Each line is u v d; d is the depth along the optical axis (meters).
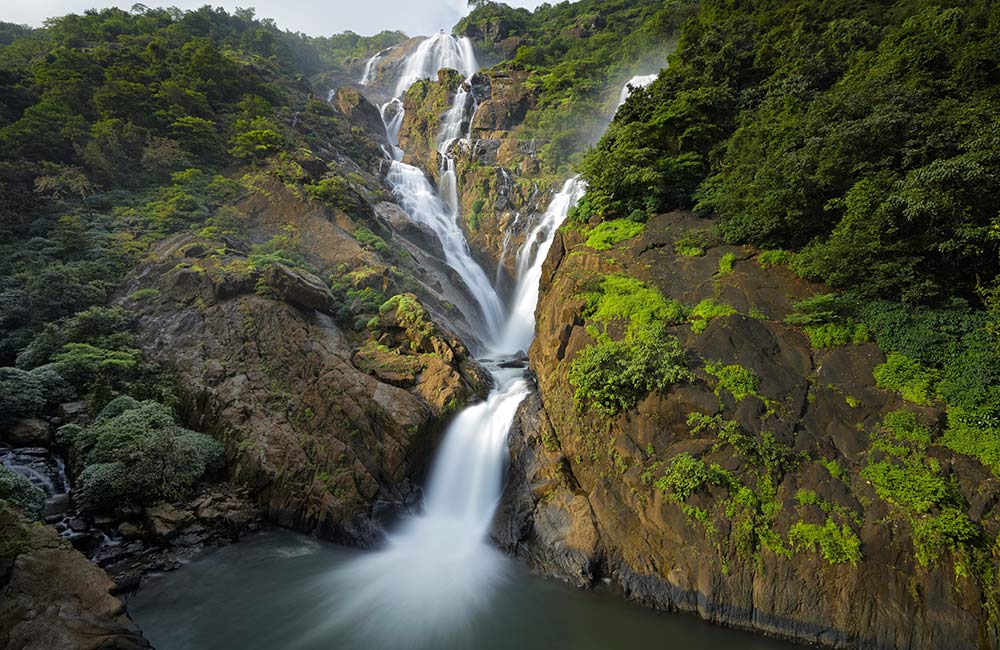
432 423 17.16
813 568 11.19
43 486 14.98
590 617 12.23
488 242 38.31
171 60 44.97
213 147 34.50
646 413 14.26
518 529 14.79
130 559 13.55
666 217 21.23
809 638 10.96
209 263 23.39
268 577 13.55
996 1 20.09
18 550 10.05
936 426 12.12
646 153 21.69
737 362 14.66
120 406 17.47
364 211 31.62
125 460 15.19
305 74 76.81
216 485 16.56
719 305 16.52
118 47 49.47
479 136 48.06
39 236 25.02
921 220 13.88
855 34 23.02
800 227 17.44
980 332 13.05
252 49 64.31
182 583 13.10
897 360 13.49
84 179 27.84
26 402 16.92
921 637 10.27
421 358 19.53
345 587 13.29
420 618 12.23
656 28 47.50
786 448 12.63
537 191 38.56
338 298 23.83
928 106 16.06
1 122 30.75
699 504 12.38
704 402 13.66
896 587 10.63
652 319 16.34
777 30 25.44
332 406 17.50
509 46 74.50
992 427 11.71
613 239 20.91
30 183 27.16
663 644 11.38
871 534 11.09
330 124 47.78
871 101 17.02
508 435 17.44
